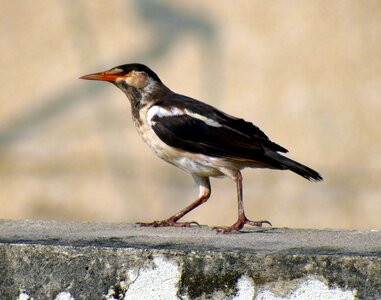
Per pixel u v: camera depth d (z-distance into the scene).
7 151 15.16
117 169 14.97
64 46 15.10
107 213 14.96
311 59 14.65
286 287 6.39
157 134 9.26
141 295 6.54
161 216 14.84
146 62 14.98
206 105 9.45
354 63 14.59
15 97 15.20
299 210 14.70
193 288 6.48
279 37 14.70
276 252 6.48
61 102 15.11
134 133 14.94
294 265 6.38
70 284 6.60
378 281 6.28
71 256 6.60
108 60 15.02
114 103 14.98
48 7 15.14
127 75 9.70
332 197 14.65
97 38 15.03
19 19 15.20
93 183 15.00
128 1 14.97
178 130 9.15
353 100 14.62
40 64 15.15
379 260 6.28
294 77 14.68
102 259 6.58
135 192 14.91
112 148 14.98
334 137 14.65
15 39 15.26
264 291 6.41
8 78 15.23
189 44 14.88
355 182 14.64
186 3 14.91
